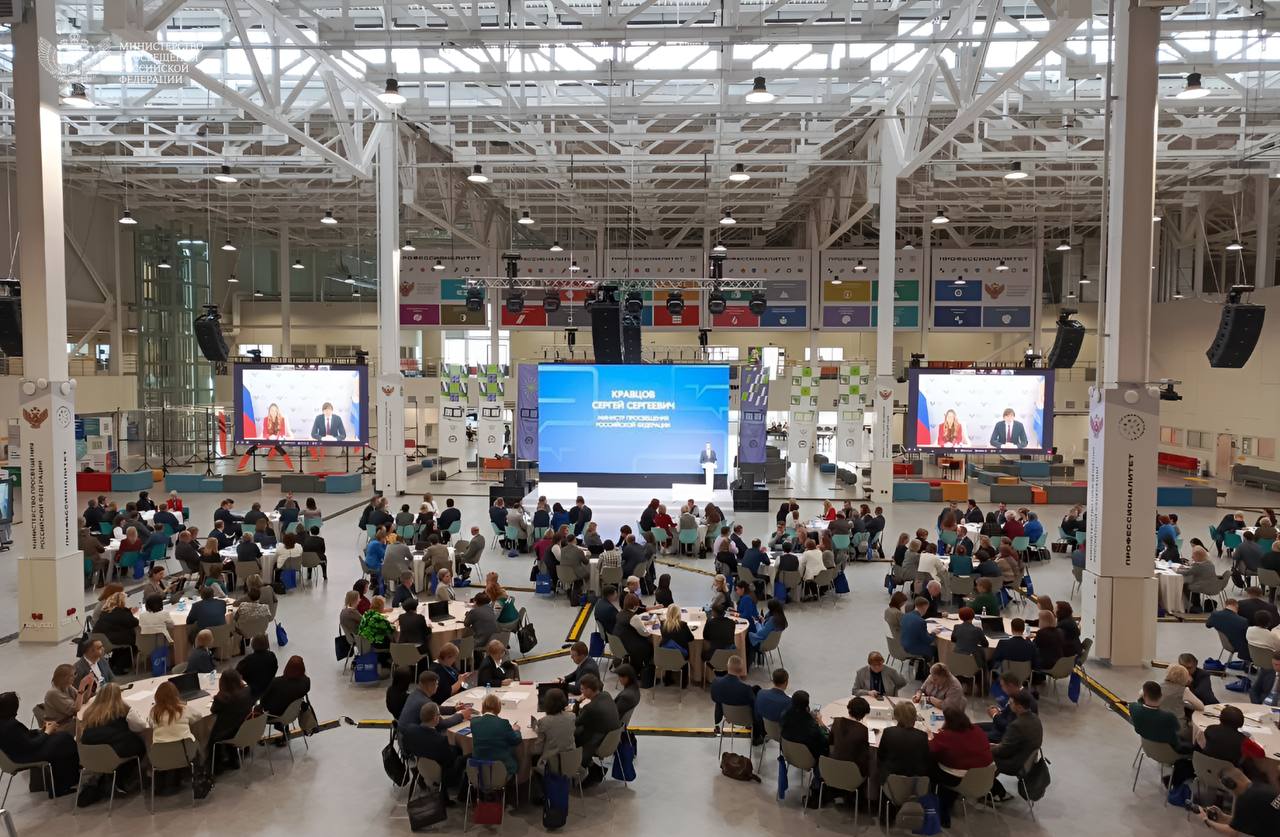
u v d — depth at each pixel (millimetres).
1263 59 17188
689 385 23906
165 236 32750
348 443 24156
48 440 11180
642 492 24062
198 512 21359
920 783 6629
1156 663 10945
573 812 7195
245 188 28062
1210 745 6852
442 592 10953
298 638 11664
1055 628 9422
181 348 33250
